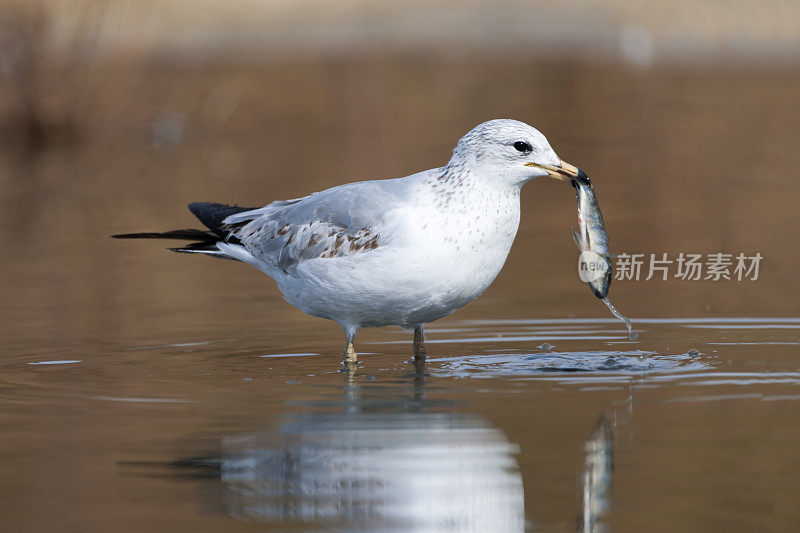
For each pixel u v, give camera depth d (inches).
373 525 264.5
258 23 1876.2
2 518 270.5
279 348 473.1
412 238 409.7
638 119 1241.4
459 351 464.1
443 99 1389.0
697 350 453.7
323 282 426.9
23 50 1264.8
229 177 963.3
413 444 323.9
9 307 556.1
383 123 1241.4
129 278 641.6
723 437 327.9
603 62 1658.5
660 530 258.1
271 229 449.1
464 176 411.8
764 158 1028.5
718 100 1355.8
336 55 1728.6
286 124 1278.3
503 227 416.5
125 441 331.0
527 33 1883.6
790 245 694.5
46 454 319.6
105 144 1245.1
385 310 426.3
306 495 284.4
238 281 644.7
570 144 1097.4
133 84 1347.2
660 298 569.0
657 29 1862.7
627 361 435.5
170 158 1123.9
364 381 408.8
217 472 302.2
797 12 1807.3
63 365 438.0
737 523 261.4
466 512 270.5
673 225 762.8
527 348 466.6
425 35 1877.5
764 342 468.8
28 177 1030.4
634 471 298.8
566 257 685.3
